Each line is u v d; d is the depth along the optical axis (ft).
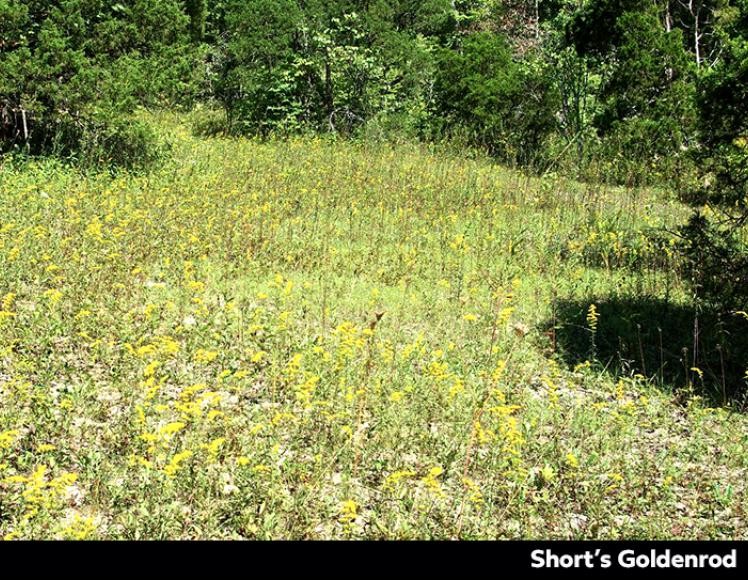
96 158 51.55
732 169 31.48
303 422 20.59
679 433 23.71
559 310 33.04
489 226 44.93
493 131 73.77
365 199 50.08
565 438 22.48
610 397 25.86
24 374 23.25
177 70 55.16
